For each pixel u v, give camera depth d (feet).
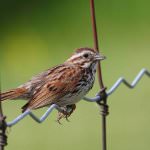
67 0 71.51
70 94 34.81
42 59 65.77
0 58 66.39
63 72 35.09
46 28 69.67
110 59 64.03
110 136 50.65
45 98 34.47
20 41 68.33
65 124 50.93
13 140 49.44
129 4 70.59
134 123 52.29
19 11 70.90
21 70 63.77
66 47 67.10
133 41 67.72
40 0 71.67
